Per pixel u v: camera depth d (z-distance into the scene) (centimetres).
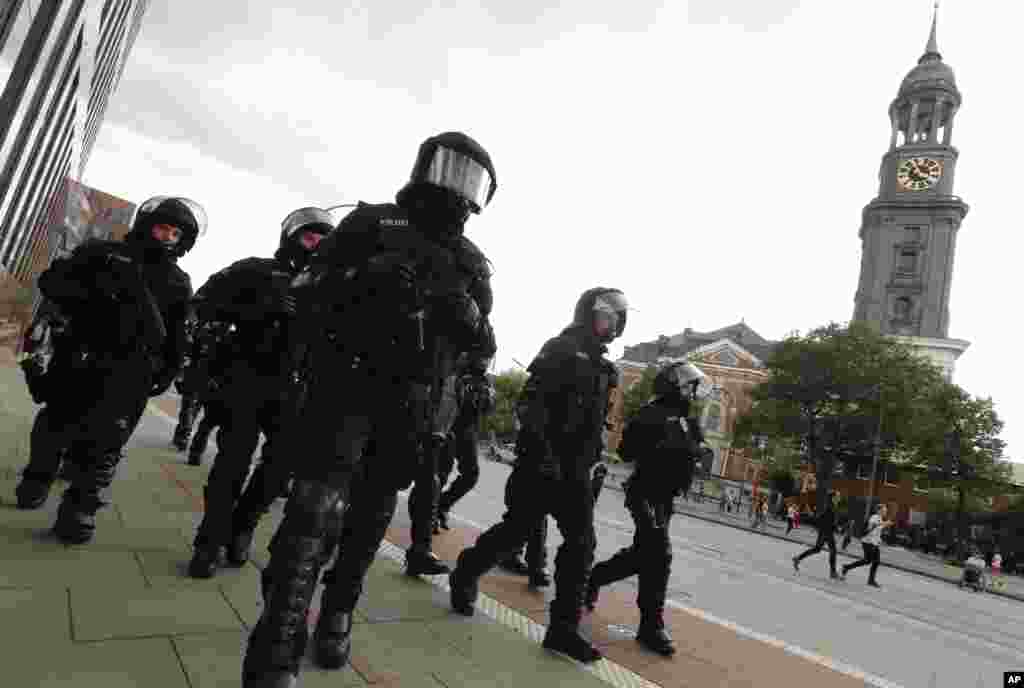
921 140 6569
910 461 4475
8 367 1066
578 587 309
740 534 2330
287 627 167
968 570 2052
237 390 294
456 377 294
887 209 6178
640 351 7212
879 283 6103
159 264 320
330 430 191
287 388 297
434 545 511
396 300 196
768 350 6738
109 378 297
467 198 218
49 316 297
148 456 595
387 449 221
